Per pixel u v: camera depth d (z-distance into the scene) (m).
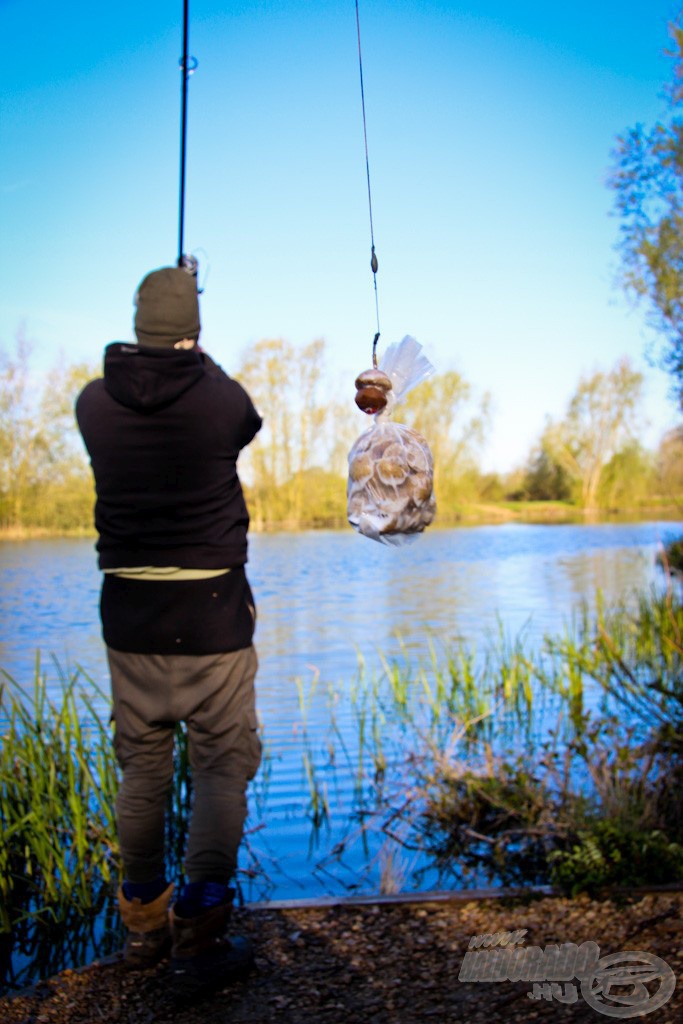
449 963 2.73
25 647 9.95
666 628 7.43
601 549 25.33
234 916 3.10
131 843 2.70
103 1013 2.51
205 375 2.48
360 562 21.59
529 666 7.46
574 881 3.27
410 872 3.94
